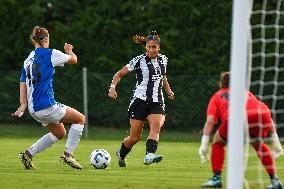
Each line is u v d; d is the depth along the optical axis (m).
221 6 54.56
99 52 55.72
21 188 19.42
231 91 16.48
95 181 21.28
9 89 52.72
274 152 19.42
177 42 54.88
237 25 16.45
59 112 24.64
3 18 56.53
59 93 52.78
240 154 16.36
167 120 52.16
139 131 26.11
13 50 56.66
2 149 37.22
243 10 16.44
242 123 16.41
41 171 24.41
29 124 53.44
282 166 28.83
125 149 26.48
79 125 25.20
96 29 55.75
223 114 18.94
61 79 52.78
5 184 20.27
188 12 54.88
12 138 47.62
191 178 22.84
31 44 56.47
